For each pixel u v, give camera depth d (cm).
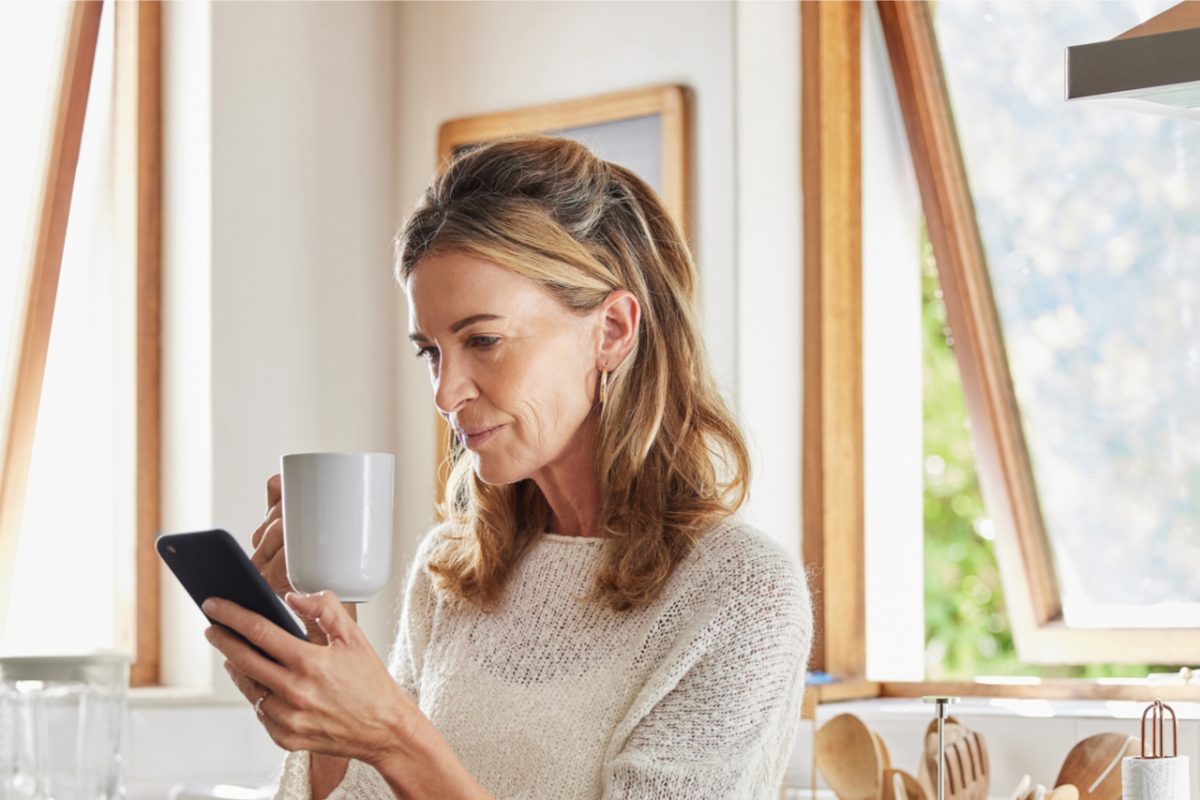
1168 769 175
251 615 94
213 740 272
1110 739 202
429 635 135
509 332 113
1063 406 275
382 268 320
